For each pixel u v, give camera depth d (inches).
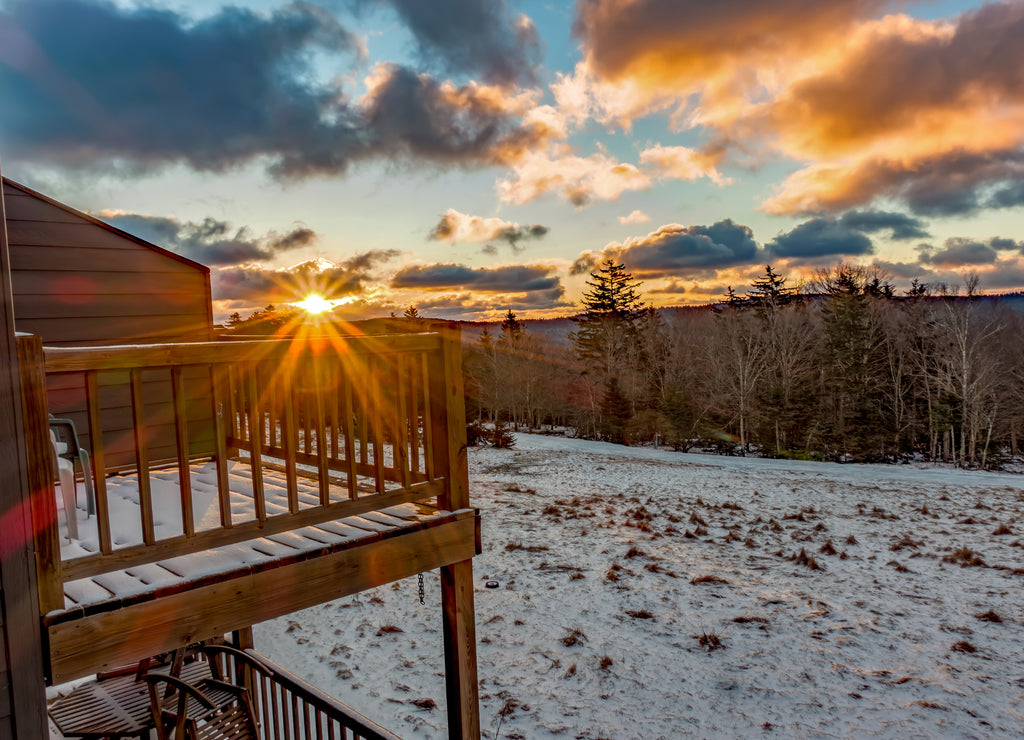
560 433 1931.6
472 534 146.3
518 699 270.1
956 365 1346.0
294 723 169.6
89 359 91.4
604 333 1876.2
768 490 810.8
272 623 354.0
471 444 1347.2
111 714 135.6
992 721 250.8
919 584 417.4
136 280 214.2
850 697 270.8
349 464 126.9
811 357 1464.1
